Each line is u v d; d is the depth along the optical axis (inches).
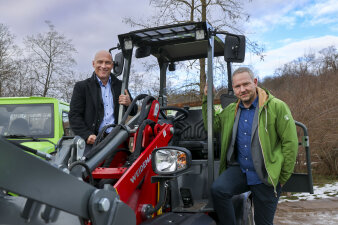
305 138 166.7
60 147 86.7
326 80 546.3
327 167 434.3
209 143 135.8
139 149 117.8
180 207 137.4
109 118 155.3
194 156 175.3
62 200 64.0
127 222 80.4
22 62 762.8
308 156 163.9
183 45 172.4
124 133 109.9
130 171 106.2
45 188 60.2
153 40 162.4
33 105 235.5
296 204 299.4
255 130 126.9
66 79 772.6
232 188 128.6
